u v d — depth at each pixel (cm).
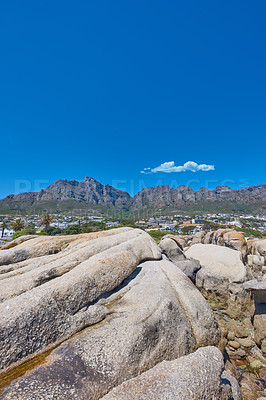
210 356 458
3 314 432
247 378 769
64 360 397
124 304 604
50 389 339
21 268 782
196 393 360
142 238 1091
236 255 1562
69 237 1120
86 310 536
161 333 530
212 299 1435
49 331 453
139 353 454
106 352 422
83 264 673
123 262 729
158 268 866
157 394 344
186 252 1873
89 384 365
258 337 959
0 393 328
